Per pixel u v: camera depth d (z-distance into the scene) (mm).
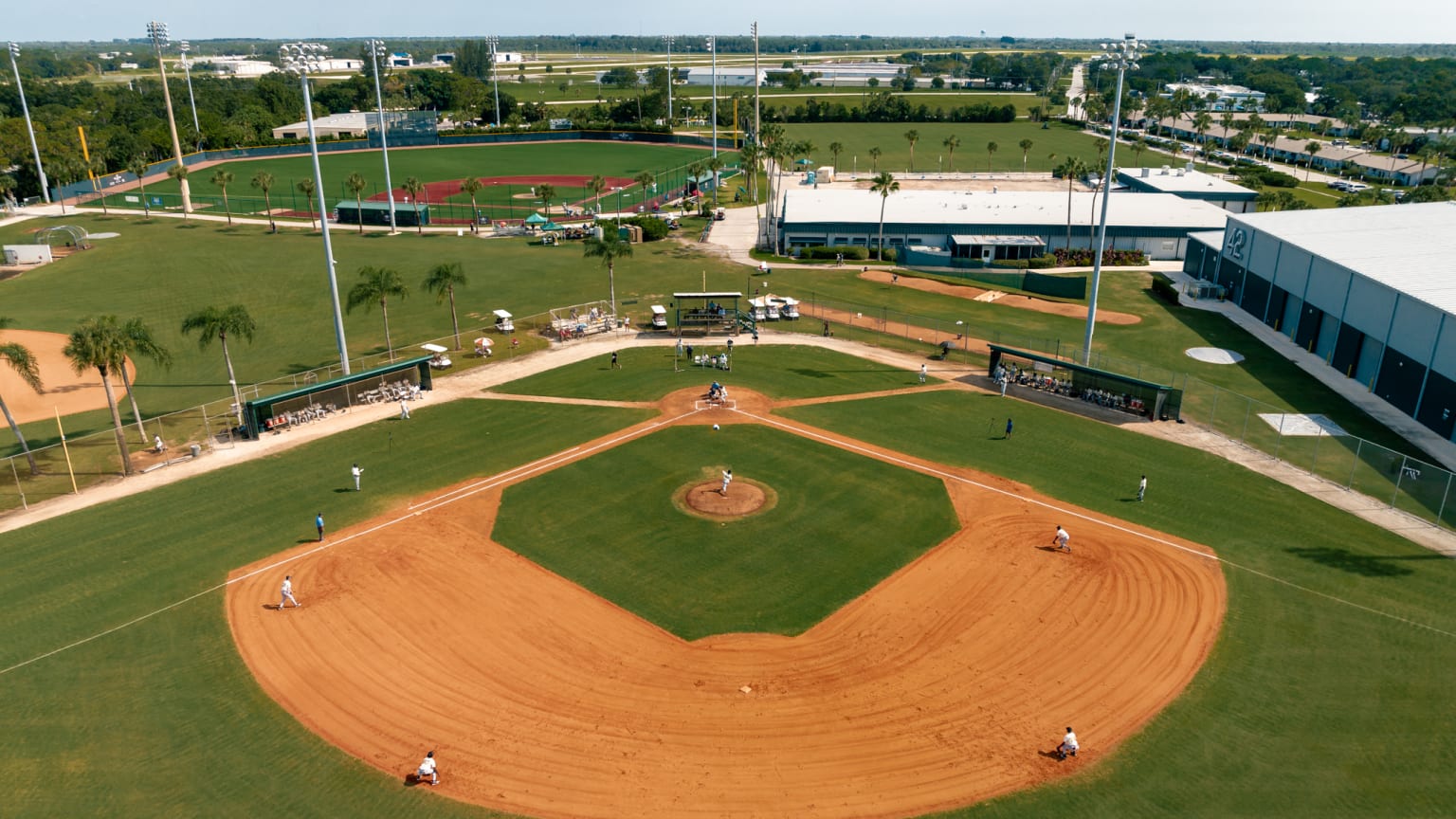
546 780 35969
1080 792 35188
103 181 193875
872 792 35344
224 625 45938
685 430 70875
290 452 67375
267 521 56688
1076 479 62312
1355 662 42812
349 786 35594
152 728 38688
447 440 69438
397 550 53125
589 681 41750
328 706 40094
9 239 142250
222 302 109500
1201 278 122688
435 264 128875
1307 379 83562
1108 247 136375
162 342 94812
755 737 38188
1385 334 77938
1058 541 52562
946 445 68125
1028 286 118812
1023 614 46625
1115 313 106750
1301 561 51656
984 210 140625
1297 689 40906
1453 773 35969
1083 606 47312
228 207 164125
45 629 45469
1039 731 38531
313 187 175500
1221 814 34031
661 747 37688
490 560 51969
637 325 100625
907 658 43250
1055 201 144750
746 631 45312
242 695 40812
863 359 89062
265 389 80625
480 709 39906
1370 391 80500
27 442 69938
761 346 93250
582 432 70625
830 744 37812
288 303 109375
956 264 130375
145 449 68000
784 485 61219
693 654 43594
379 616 46688
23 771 36156
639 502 58906
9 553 52844
